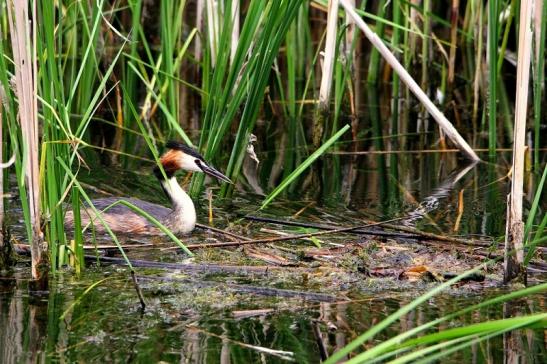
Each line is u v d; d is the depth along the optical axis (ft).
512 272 35.29
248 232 42.27
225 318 31.71
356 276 36.32
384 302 33.45
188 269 36.86
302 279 36.04
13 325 30.63
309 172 53.52
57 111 35.73
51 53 32.32
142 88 71.05
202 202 47.34
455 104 67.31
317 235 41.09
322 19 74.95
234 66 45.14
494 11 51.37
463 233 42.01
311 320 31.55
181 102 68.54
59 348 28.76
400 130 63.05
